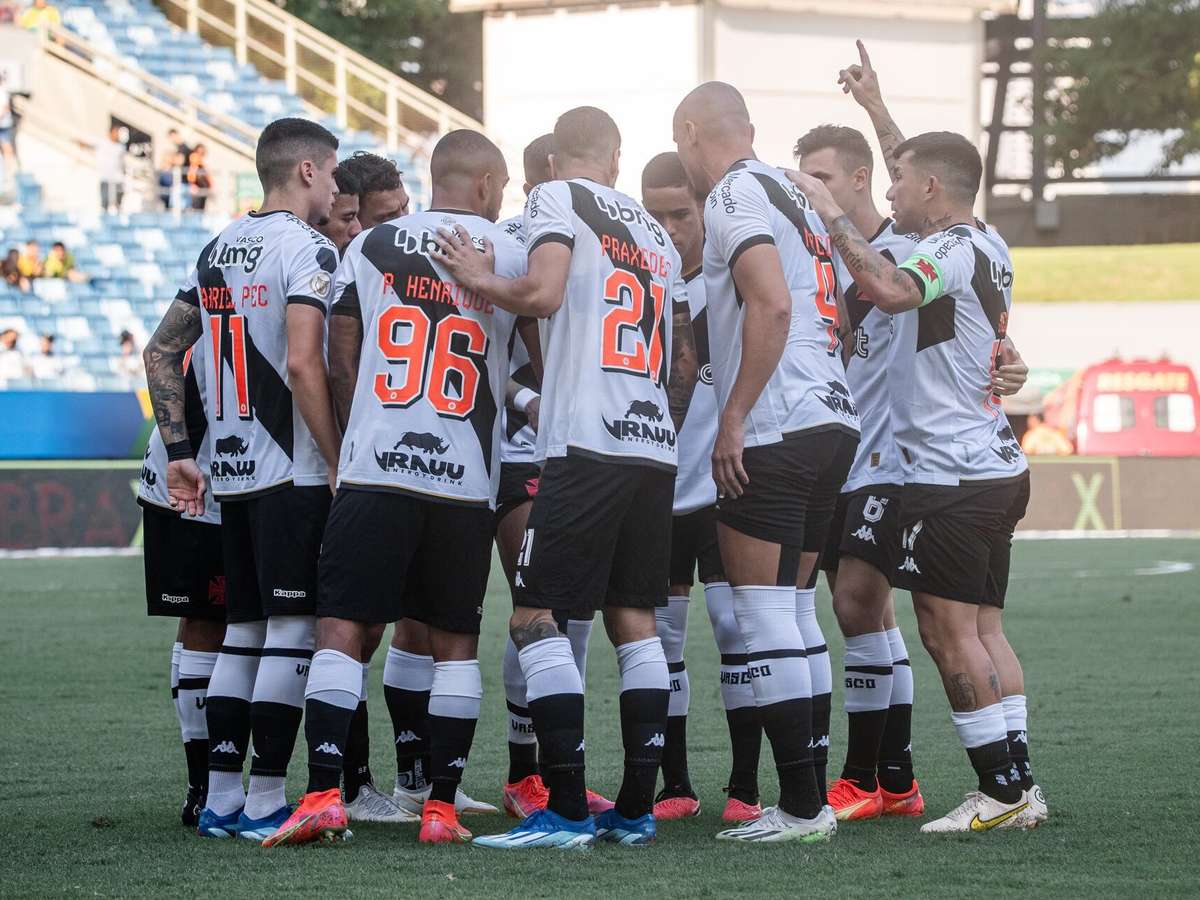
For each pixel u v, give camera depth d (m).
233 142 90.12
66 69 90.25
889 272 15.22
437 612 15.33
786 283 14.88
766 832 14.92
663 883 12.81
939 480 15.66
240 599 15.80
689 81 87.00
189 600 16.39
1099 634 35.97
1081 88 130.62
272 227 15.77
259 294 15.59
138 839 15.10
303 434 15.55
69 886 12.74
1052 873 13.26
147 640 34.59
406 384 14.99
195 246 81.69
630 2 88.19
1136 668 29.86
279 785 15.38
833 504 15.97
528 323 15.94
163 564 16.42
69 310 75.62
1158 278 94.19
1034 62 130.50
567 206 14.98
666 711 15.26
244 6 97.69
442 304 15.11
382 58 123.50
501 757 20.92
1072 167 133.50
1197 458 73.69
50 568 52.84
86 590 45.88
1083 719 23.36
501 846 14.56
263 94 96.69
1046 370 78.12
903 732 17.16
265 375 15.59
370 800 17.12
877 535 17.06
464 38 128.75
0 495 57.88
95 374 70.94
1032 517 72.94
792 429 15.08
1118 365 77.31
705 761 20.47
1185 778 18.34
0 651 32.59
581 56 89.62
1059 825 15.59
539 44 90.50
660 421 15.20
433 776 15.31
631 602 15.23
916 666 31.25
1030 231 129.50
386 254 15.20
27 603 42.50
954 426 15.73
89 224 80.38
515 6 90.62
